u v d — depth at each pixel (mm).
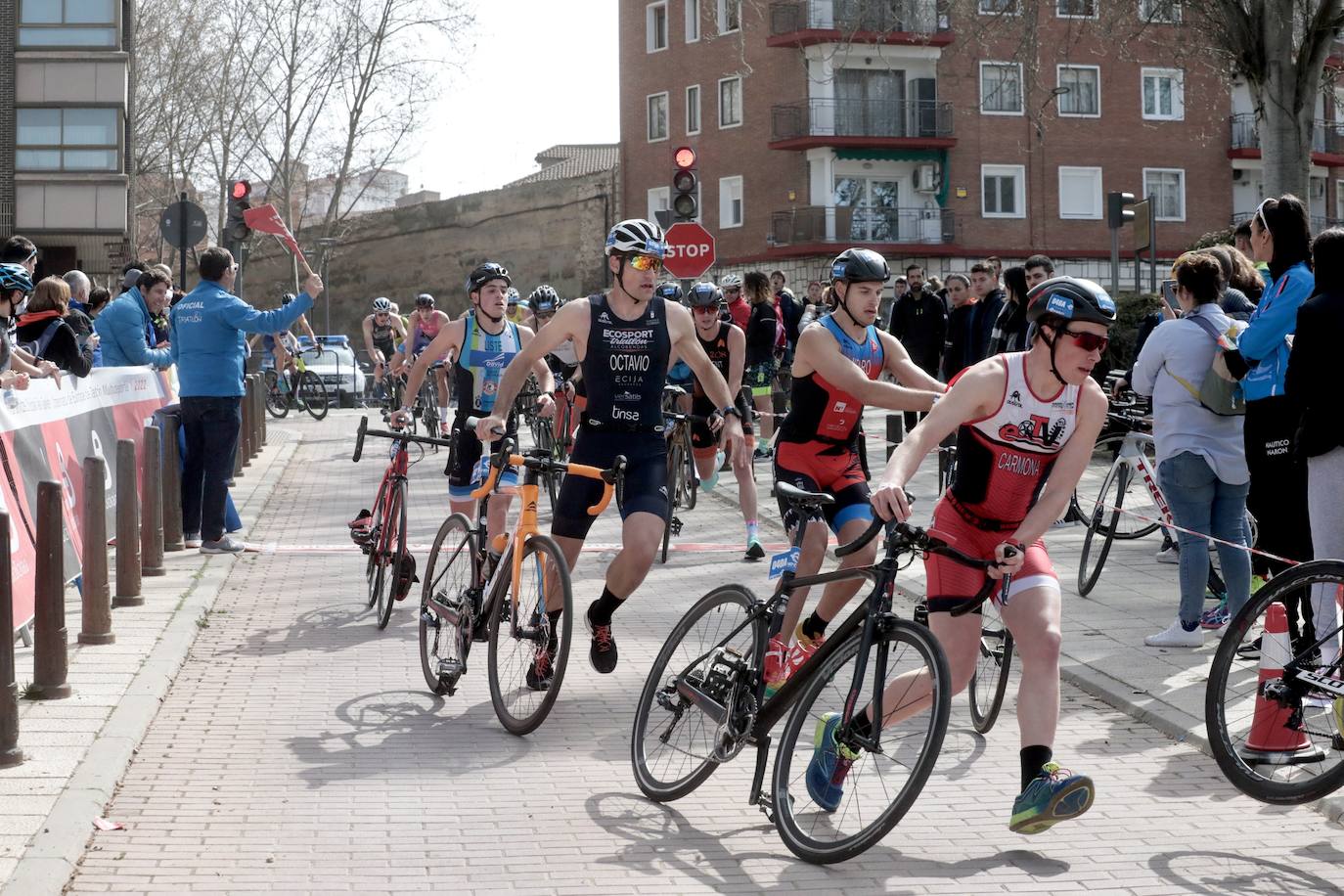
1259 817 5027
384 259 53875
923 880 4422
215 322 10352
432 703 6504
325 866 4477
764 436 16594
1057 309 4539
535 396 17406
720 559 10641
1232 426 7289
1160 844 4758
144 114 46469
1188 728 5945
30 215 36344
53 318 8836
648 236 6082
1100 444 12562
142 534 9336
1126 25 19078
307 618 8328
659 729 5309
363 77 47344
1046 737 4559
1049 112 39938
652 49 45656
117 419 9781
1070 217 43188
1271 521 6805
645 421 6188
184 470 10680
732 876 4445
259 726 6062
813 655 4785
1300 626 5008
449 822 4918
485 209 50969
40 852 4371
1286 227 6367
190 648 7453
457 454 8461
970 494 4809
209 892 4230
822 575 4895
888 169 42438
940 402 4664
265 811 4988
